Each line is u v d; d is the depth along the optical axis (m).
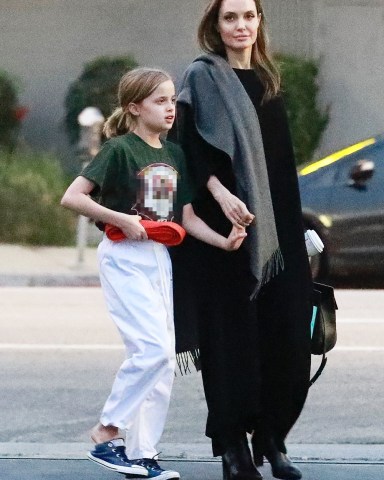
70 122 51.91
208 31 13.41
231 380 13.04
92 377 21.28
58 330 26.59
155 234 12.66
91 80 51.62
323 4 53.19
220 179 12.98
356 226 33.31
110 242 12.85
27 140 53.06
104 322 27.92
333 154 34.12
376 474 14.31
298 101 51.81
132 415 12.62
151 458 12.90
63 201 12.73
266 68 13.37
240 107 12.97
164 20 54.59
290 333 13.33
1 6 54.47
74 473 14.23
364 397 19.77
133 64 51.59
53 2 54.50
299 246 13.43
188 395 19.80
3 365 22.38
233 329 13.06
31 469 14.46
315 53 53.19
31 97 53.91
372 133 53.22
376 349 24.12
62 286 37.03
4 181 45.31
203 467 14.64
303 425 17.89
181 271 13.16
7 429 17.53
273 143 13.34
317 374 13.90
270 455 13.64
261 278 12.87
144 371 12.52
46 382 20.84
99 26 54.56
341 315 29.08
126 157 12.80
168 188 12.88
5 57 54.44
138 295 12.63
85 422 17.98
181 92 13.15
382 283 35.47
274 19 53.31
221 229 13.13
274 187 13.34
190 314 13.09
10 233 44.59
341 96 53.19
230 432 13.10
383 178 33.34
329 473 14.34
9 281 37.09
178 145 13.10
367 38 53.16
